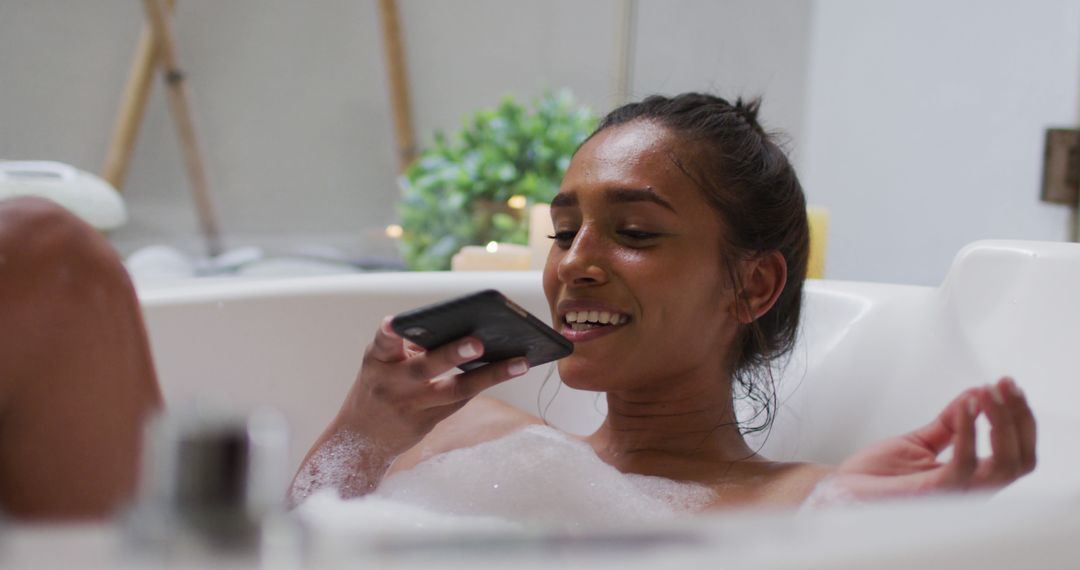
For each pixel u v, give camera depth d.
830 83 2.74
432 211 2.71
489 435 1.03
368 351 0.90
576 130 2.64
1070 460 0.80
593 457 0.99
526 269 1.78
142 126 3.17
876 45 2.59
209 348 1.29
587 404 1.34
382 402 0.91
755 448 1.19
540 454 0.98
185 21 3.15
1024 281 1.05
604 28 3.10
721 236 0.95
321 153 3.33
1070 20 2.06
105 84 3.11
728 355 1.00
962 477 0.63
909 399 1.12
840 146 2.71
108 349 0.74
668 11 2.98
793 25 2.83
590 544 0.33
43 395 0.72
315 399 1.33
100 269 0.75
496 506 0.94
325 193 3.37
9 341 0.70
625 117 0.99
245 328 1.31
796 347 1.23
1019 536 0.36
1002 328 1.05
